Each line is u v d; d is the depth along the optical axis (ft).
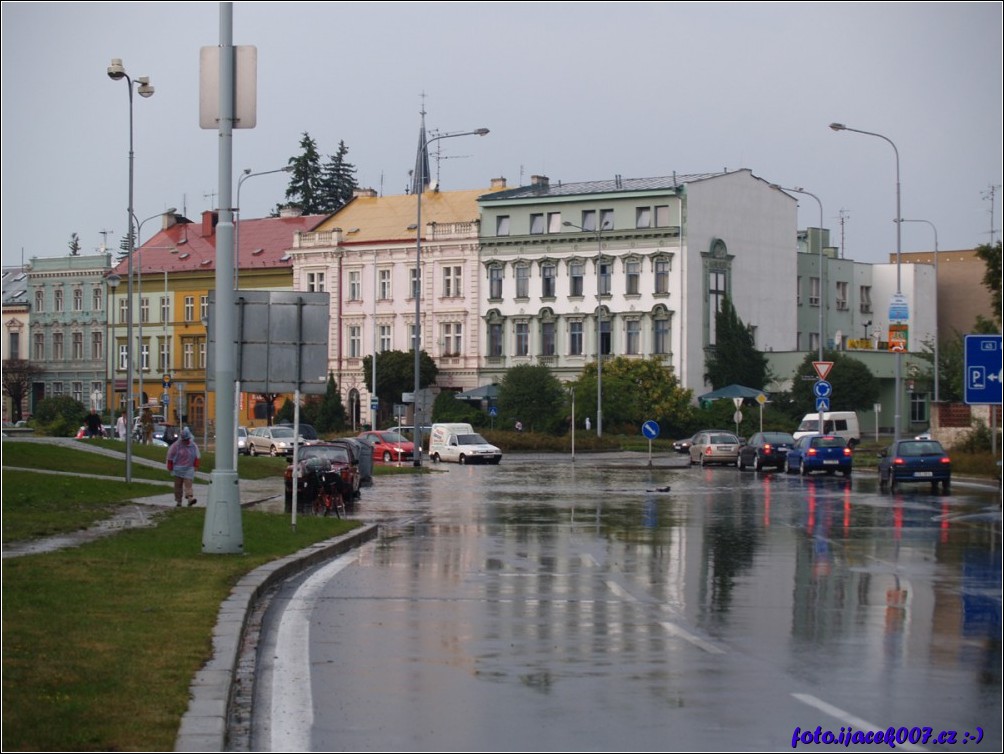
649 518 111.14
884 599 59.47
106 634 43.73
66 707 33.40
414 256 347.97
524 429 306.96
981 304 402.11
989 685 39.47
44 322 412.57
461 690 38.24
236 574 62.18
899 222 190.19
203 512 99.45
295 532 85.92
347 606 56.29
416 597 59.41
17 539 74.90
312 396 353.72
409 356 334.24
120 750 29.73
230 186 72.02
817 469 188.34
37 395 414.82
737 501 134.10
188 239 398.01
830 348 333.01
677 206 313.94
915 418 343.87
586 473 202.90
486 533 95.91
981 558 77.87
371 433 253.65
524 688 38.58
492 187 359.25
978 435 191.52
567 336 328.08
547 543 87.71
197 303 380.17
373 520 108.78
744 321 330.75
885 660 43.57
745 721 34.45
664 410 302.66
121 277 395.55
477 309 339.57
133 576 59.06
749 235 333.42
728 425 298.97
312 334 88.28
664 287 315.58
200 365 379.14
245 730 33.30
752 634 48.98
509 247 335.06
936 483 152.56
